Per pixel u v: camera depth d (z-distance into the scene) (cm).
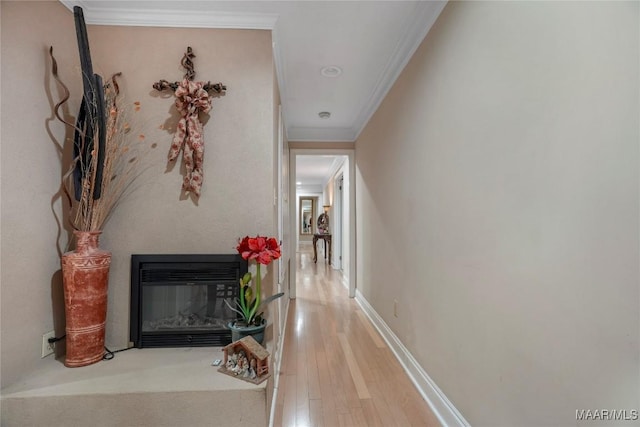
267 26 193
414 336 209
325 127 421
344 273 517
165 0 177
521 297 111
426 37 191
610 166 79
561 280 94
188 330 184
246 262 190
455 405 156
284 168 329
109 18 186
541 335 102
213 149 192
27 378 146
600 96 82
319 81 276
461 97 150
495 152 125
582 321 88
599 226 82
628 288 75
